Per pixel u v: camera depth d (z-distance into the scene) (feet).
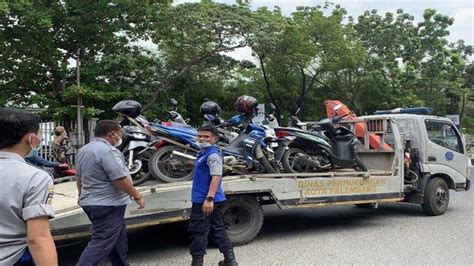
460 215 31.37
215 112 24.88
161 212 20.15
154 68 64.18
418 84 100.32
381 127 29.78
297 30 69.92
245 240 22.97
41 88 50.83
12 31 43.50
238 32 60.59
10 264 8.07
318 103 94.63
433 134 32.24
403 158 28.96
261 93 87.40
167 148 22.59
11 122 8.38
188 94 75.15
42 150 40.75
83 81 50.65
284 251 21.94
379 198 27.32
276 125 26.99
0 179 8.08
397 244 23.20
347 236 25.14
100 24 48.24
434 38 99.71
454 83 104.37
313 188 24.61
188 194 20.88
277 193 23.39
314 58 79.82
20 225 8.14
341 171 27.30
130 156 22.06
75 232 17.80
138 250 22.59
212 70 75.10
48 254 8.05
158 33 55.88
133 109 22.29
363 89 95.30
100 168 15.60
